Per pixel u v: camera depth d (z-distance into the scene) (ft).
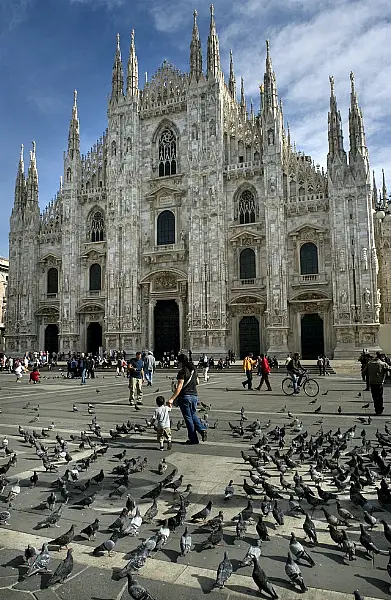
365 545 21.80
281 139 195.62
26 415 65.98
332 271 179.63
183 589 19.85
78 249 228.22
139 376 79.56
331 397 87.45
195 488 32.71
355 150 181.27
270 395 92.63
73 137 232.94
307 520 23.73
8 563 22.09
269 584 18.70
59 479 32.24
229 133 207.31
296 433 51.34
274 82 196.75
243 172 199.31
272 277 187.42
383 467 33.53
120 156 223.30
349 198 179.52
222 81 212.43
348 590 19.74
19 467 38.37
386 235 223.51
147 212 218.38
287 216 191.11
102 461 40.22
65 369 194.70
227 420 60.95
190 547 22.49
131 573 20.22
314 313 185.26
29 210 239.91
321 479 33.04
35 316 235.20
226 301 196.54
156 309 214.69
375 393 64.34
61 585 20.16
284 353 182.70
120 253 216.74
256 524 26.50
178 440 48.57
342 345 175.32
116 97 228.43
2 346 318.86
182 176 212.43
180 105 216.13
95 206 229.25
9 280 241.35
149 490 32.45
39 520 27.25
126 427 51.11
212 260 198.90
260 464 36.99
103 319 221.05
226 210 201.98
